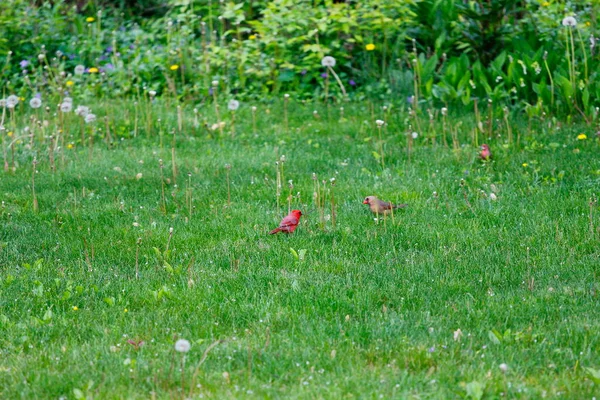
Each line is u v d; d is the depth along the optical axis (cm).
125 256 934
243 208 1092
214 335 727
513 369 650
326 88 1642
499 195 1109
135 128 1501
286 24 1720
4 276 866
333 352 673
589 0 1681
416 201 1096
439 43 1631
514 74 1488
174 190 1169
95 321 756
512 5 1617
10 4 1848
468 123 1441
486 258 897
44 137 1426
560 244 928
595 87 1434
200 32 1928
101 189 1197
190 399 604
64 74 1722
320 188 1163
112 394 613
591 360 662
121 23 1973
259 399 603
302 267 882
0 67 1778
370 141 1409
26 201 1134
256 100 1686
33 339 720
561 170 1189
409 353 671
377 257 912
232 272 872
